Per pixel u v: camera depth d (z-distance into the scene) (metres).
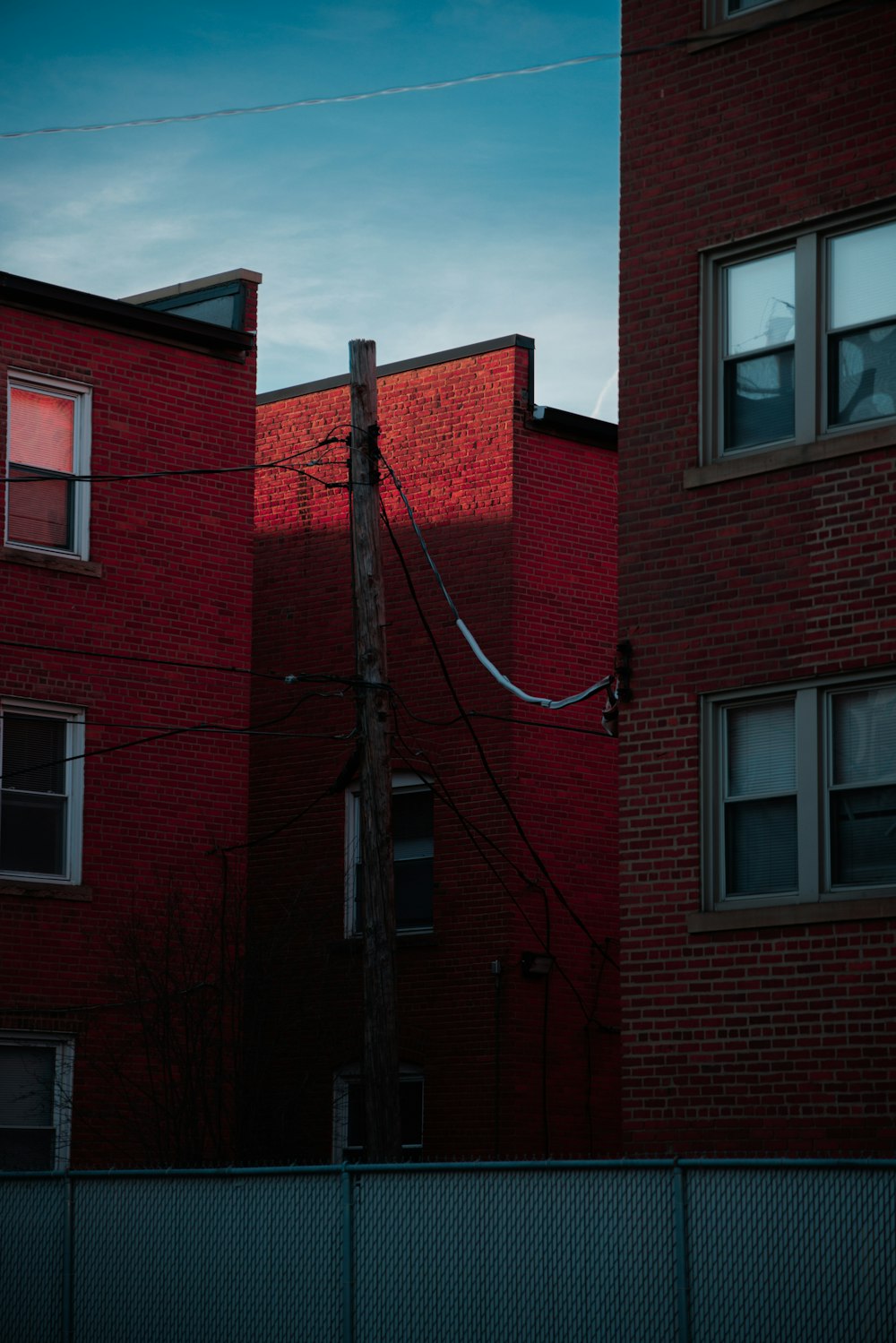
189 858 20.42
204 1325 12.64
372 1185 11.87
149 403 20.89
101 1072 19.27
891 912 13.76
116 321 20.70
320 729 23.81
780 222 15.25
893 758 14.18
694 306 15.74
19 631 19.52
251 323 22.05
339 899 22.97
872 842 14.23
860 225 14.88
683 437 15.65
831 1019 13.99
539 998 21.45
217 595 21.12
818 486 14.73
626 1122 15.04
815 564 14.66
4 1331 13.96
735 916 14.64
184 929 19.53
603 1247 10.58
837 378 14.92
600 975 22.08
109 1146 19.31
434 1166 11.51
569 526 22.86
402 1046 22.16
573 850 22.12
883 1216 9.34
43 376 20.08
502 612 22.09
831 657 14.47
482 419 22.78
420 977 22.17
